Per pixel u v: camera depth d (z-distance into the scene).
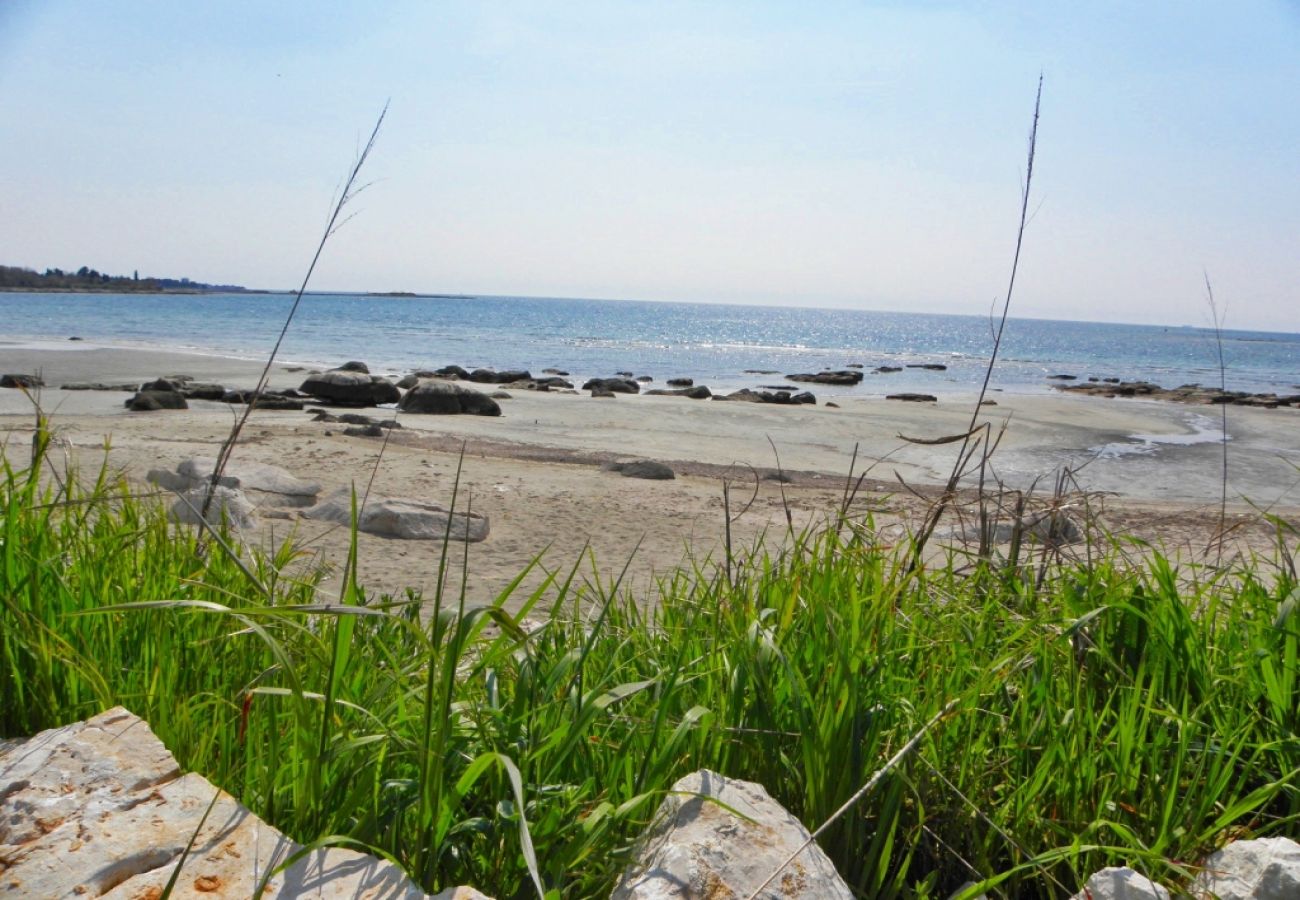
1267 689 2.95
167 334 59.88
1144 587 3.53
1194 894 2.32
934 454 19.47
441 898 2.01
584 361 54.84
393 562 7.99
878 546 3.64
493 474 13.08
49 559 3.19
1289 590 3.46
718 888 2.02
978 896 2.41
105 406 22.31
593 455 16.36
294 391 26.31
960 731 2.86
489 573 7.83
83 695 2.85
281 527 8.89
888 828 2.58
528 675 2.87
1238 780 2.85
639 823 2.33
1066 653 3.23
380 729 2.53
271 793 2.33
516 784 1.98
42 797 2.24
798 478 14.80
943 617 3.47
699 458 17.44
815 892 2.09
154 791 2.29
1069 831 2.59
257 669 3.04
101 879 2.01
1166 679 3.15
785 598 3.30
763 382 43.00
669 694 2.64
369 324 90.12
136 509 4.57
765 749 2.65
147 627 3.00
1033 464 18.91
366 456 13.89
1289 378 59.56
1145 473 18.42
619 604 4.68
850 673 2.55
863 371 53.22
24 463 10.82
